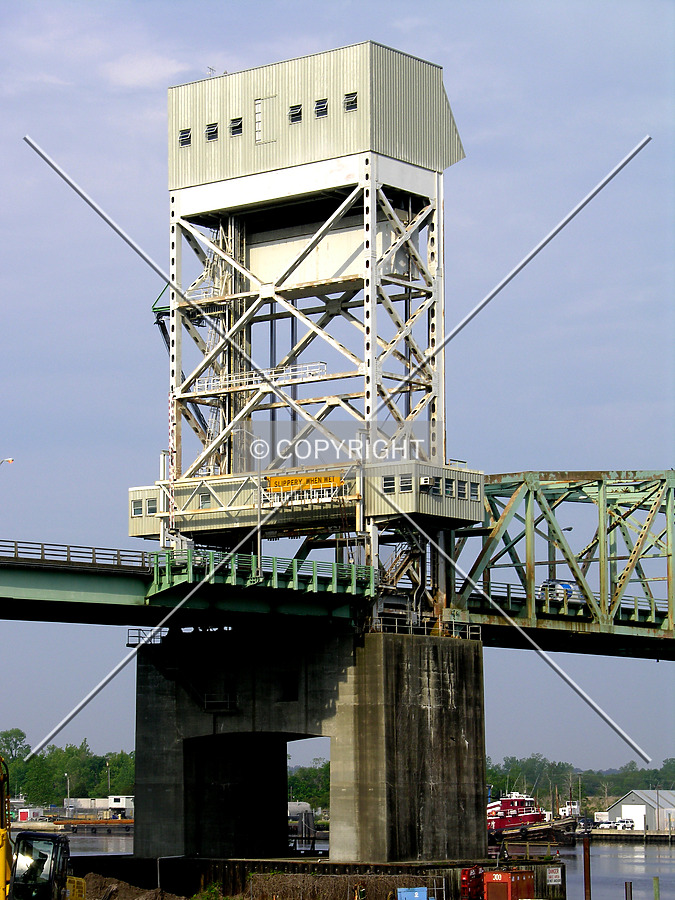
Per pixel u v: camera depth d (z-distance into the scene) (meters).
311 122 117.00
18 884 70.38
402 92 117.50
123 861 112.75
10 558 92.00
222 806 116.38
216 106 121.62
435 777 108.12
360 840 105.00
